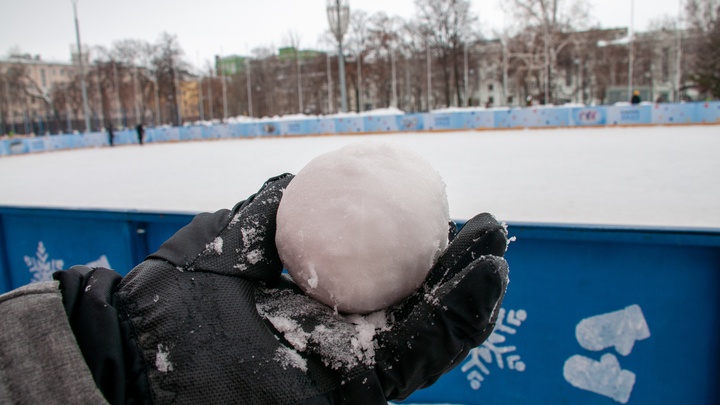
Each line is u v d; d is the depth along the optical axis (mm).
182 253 647
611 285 1447
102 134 25594
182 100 56844
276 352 595
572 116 17844
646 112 16641
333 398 603
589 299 1476
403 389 624
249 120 28750
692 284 1376
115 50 46812
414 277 620
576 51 37781
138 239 2061
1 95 48156
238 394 557
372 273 583
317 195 627
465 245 695
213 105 53219
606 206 4219
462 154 9617
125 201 5809
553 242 1486
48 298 521
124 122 48906
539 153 9211
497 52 43469
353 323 647
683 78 34125
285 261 650
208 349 569
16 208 2371
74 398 483
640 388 1460
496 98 51438
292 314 661
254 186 6543
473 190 5273
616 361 1474
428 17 38969
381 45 43969
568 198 4637
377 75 45594
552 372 1546
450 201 4656
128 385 538
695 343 1396
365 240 580
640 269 1416
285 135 23156
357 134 21547
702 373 1399
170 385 544
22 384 479
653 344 1434
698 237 1311
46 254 2352
